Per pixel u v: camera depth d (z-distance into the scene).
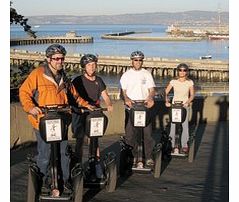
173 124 7.98
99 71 59.41
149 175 6.87
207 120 12.58
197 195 5.86
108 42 137.75
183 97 7.91
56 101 4.88
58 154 4.99
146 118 6.40
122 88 6.77
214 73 54.53
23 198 5.62
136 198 5.71
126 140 6.77
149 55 90.56
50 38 126.75
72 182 4.94
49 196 4.86
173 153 7.96
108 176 5.87
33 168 4.86
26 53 60.09
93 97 5.90
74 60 56.69
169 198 5.72
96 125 5.46
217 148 9.11
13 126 8.61
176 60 57.16
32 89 4.84
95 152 5.78
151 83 6.79
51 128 4.61
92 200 5.59
